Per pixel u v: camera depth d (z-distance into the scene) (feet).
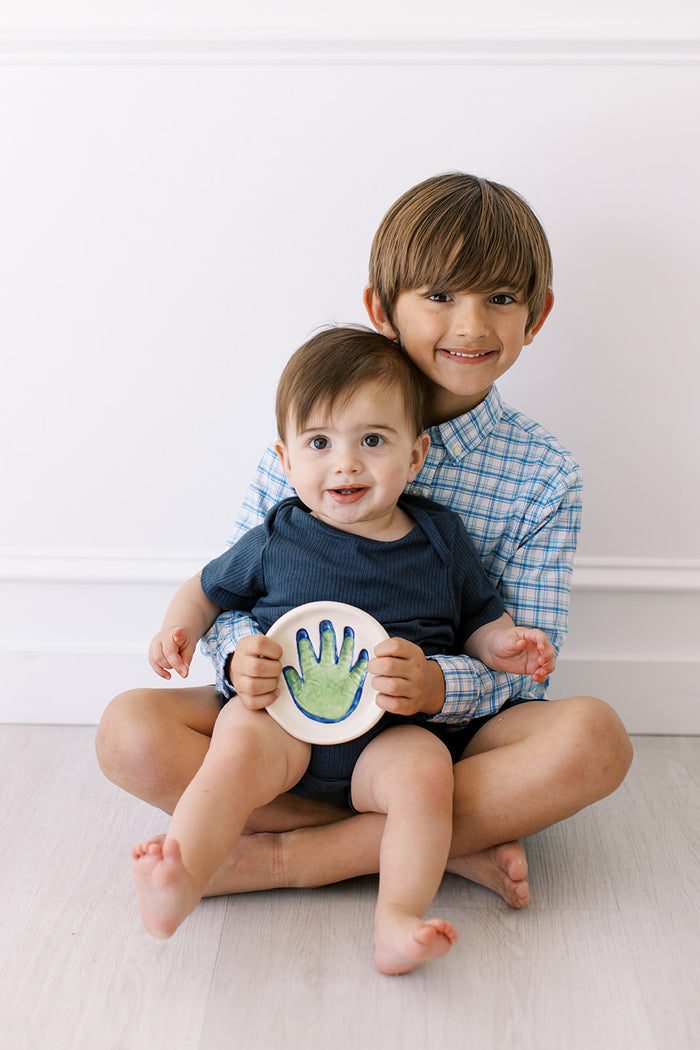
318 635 3.51
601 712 3.33
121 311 4.28
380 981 2.96
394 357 3.52
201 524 4.51
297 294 4.26
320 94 4.05
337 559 3.53
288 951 3.09
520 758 3.31
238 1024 2.77
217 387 4.36
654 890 3.46
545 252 3.68
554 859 3.66
